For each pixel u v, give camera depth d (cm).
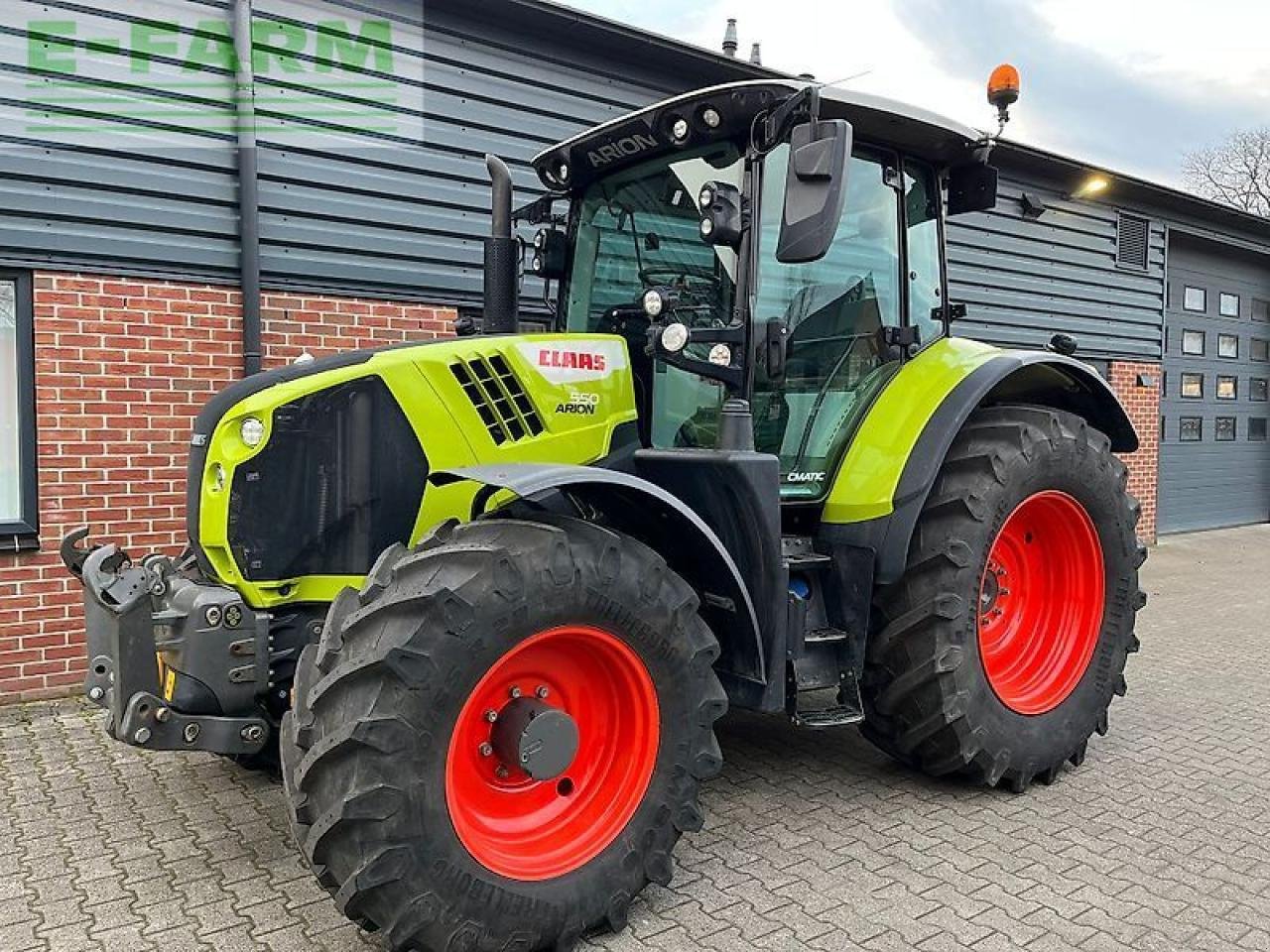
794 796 373
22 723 460
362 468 308
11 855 323
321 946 266
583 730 287
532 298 635
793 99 313
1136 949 265
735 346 329
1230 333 1343
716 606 315
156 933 273
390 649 237
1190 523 1301
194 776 393
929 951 263
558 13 615
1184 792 380
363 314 579
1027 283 994
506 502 320
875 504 351
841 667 352
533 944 255
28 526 487
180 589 303
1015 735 370
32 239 479
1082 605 410
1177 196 1102
